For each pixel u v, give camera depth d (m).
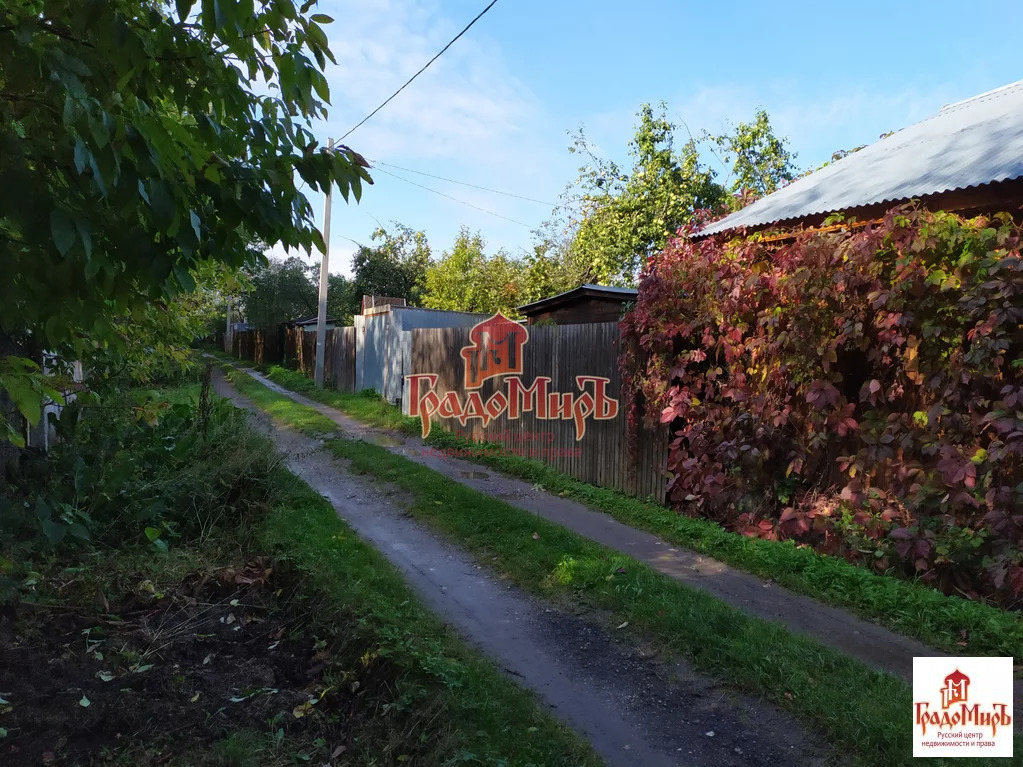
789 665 3.55
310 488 7.00
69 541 4.82
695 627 3.99
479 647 3.95
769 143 18.31
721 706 3.34
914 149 7.79
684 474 6.54
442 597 4.72
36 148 1.88
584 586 4.77
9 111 1.89
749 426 5.94
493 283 21.25
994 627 3.87
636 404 7.26
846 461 5.17
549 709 3.29
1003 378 4.31
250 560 4.98
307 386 18.75
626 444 7.51
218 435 7.32
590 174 17.41
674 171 15.96
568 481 7.93
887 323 4.71
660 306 6.66
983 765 2.75
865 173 7.66
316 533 5.57
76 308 2.06
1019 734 2.99
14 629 3.62
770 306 5.63
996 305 4.20
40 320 2.18
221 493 5.89
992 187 5.53
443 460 9.39
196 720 3.02
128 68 1.87
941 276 4.41
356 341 16.91
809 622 4.25
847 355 5.33
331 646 3.73
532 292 18.38
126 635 3.80
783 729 3.12
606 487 7.79
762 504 5.89
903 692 3.30
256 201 2.31
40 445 5.99
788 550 5.27
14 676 3.17
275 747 2.86
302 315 39.81
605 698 3.42
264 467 6.47
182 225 2.07
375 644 3.54
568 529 6.16
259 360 31.09
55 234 1.68
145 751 2.78
